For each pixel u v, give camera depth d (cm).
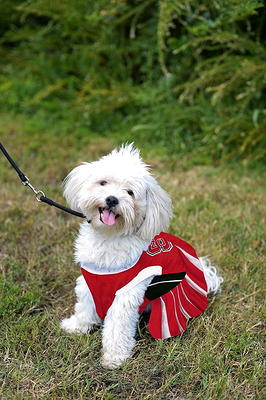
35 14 769
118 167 267
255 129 547
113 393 251
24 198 477
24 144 610
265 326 305
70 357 268
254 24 580
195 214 445
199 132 618
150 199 273
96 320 303
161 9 550
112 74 718
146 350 282
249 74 532
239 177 536
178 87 587
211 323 302
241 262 370
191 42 551
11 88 737
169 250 285
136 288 271
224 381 253
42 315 311
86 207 268
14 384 250
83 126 676
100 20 666
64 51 766
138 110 682
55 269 361
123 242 271
